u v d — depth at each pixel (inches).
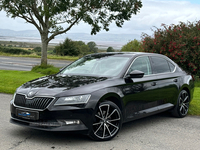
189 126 216.4
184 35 570.9
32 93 164.2
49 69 711.7
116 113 175.3
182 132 198.4
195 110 265.6
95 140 169.5
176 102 239.1
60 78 190.9
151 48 594.6
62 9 676.7
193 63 563.8
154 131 199.0
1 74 566.6
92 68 207.2
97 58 220.5
